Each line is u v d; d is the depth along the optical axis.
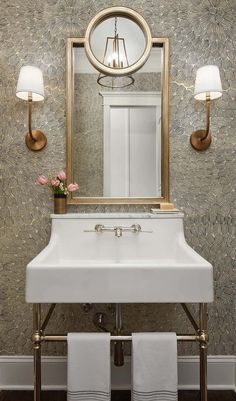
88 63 1.60
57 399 1.51
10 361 1.58
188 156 1.60
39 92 1.45
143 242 1.51
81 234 1.51
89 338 1.11
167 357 1.10
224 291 1.60
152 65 1.60
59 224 1.50
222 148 1.61
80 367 1.10
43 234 1.60
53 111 1.60
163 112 1.58
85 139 1.60
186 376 1.59
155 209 1.54
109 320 1.60
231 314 1.60
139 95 1.60
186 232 1.60
